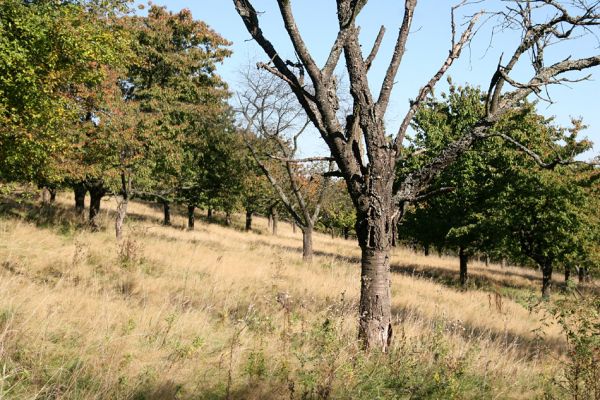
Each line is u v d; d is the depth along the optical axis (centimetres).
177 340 593
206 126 2353
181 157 2106
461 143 637
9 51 835
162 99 2142
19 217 1866
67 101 1064
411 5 616
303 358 528
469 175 2158
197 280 1154
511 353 728
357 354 549
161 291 972
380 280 611
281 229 5562
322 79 595
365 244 615
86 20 1093
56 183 1844
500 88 641
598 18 646
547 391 589
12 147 927
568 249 2041
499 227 2020
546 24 664
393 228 625
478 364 628
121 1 1407
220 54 2447
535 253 2102
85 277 966
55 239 1570
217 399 456
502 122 2044
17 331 517
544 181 1909
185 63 2284
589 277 2838
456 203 2219
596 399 524
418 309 1103
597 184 2030
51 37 924
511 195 2023
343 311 713
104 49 1031
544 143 2028
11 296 665
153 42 2275
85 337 558
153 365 505
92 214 2072
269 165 2538
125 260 1271
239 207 3950
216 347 587
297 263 1884
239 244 2478
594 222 2047
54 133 1015
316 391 479
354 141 620
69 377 447
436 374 522
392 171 620
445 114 2339
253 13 612
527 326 1141
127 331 596
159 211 4381
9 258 1070
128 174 1866
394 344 620
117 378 454
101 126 1708
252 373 506
